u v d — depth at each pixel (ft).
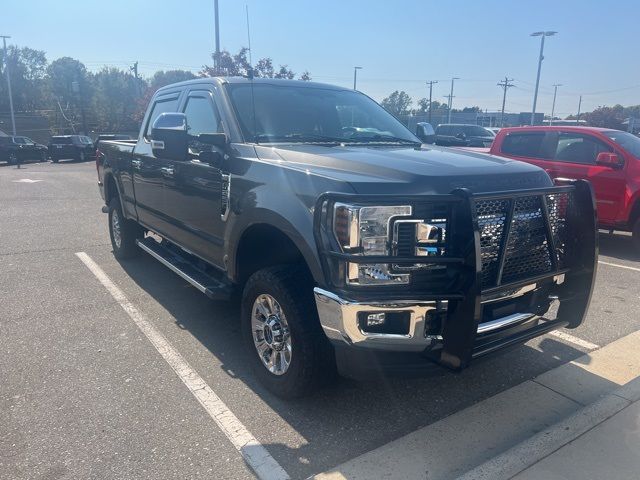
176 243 17.17
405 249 9.46
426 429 10.75
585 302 11.79
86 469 9.45
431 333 9.70
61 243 27.43
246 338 12.66
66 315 16.90
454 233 9.49
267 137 13.69
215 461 9.71
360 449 10.14
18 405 11.50
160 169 17.21
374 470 9.46
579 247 11.68
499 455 9.80
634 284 20.86
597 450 9.99
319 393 12.11
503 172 10.87
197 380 12.73
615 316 17.07
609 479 9.23
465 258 9.27
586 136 28.12
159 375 12.97
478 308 9.19
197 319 16.66
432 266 9.55
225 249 13.29
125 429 10.67
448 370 9.71
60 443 10.18
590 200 11.42
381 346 9.51
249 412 11.36
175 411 11.36
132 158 20.08
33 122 221.46
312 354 10.83
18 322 16.26
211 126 14.79
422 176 10.00
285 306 10.98
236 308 17.66
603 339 15.21
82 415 11.15
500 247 10.19
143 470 9.45
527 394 12.16
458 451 10.05
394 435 10.61
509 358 13.97
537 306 11.16
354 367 10.12
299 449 10.11
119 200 22.53
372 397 12.00
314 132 14.47
